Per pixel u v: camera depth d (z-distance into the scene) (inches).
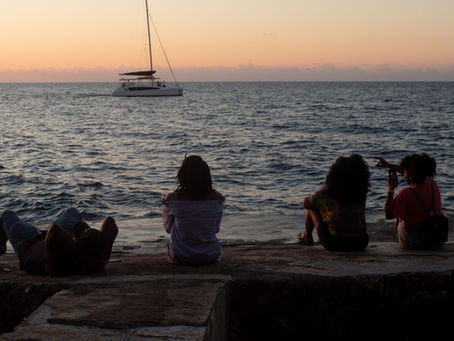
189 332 95.4
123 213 486.0
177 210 152.1
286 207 512.1
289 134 1348.4
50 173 725.3
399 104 3043.8
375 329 132.4
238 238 254.4
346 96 4692.4
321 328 132.0
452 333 132.6
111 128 1604.3
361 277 135.0
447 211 301.4
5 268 158.6
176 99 4215.1
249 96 4931.1
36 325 99.2
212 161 868.0
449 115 2022.6
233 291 132.0
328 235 178.5
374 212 318.3
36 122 1841.8
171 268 149.8
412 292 133.6
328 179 176.2
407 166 183.5
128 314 103.7
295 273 138.9
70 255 136.5
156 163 842.8
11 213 151.1
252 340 132.0
